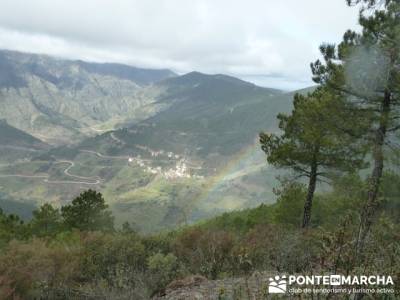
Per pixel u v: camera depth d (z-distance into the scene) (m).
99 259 10.52
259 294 3.88
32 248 10.88
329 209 19.31
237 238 12.51
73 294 8.29
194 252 10.70
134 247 10.80
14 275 7.85
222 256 10.02
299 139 18.66
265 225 16.03
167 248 11.83
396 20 12.47
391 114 13.12
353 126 13.67
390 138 13.55
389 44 12.48
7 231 24.50
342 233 3.37
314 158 18.66
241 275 8.30
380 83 12.85
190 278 8.39
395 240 3.74
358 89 13.32
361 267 3.33
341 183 18.06
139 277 8.33
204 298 6.23
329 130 14.62
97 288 8.12
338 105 13.86
